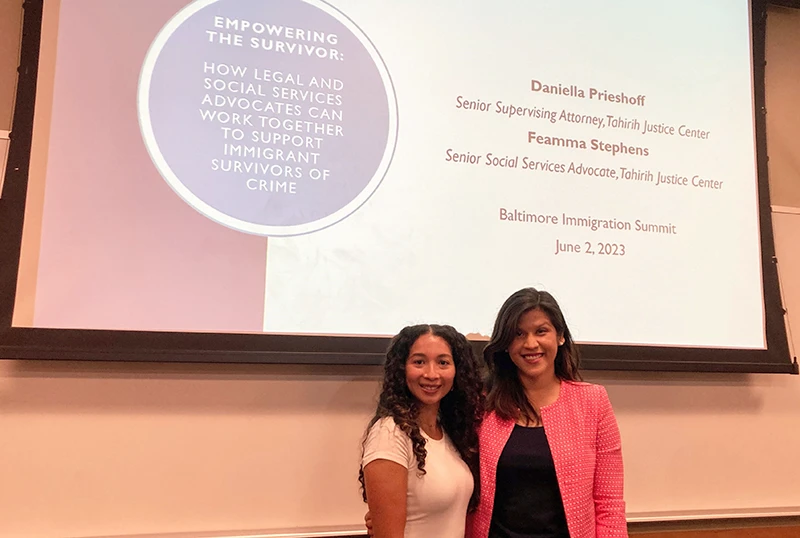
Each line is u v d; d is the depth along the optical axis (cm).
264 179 188
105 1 182
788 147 263
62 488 171
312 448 190
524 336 149
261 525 183
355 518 191
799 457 238
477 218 205
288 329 183
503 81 216
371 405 197
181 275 177
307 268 187
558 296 210
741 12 253
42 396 172
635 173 227
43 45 176
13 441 169
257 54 192
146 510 175
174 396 181
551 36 225
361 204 195
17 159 171
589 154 223
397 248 196
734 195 238
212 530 179
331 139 195
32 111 173
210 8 190
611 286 217
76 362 176
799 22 273
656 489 220
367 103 200
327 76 198
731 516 223
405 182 200
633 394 223
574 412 148
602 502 146
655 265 223
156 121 181
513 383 154
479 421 147
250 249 183
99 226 173
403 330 146
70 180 173
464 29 215
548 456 142
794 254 252
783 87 267
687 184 233
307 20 199
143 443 177
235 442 184
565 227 215
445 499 131
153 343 172
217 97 187
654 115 234
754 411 236
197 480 180
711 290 228
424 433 139
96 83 178
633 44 236
